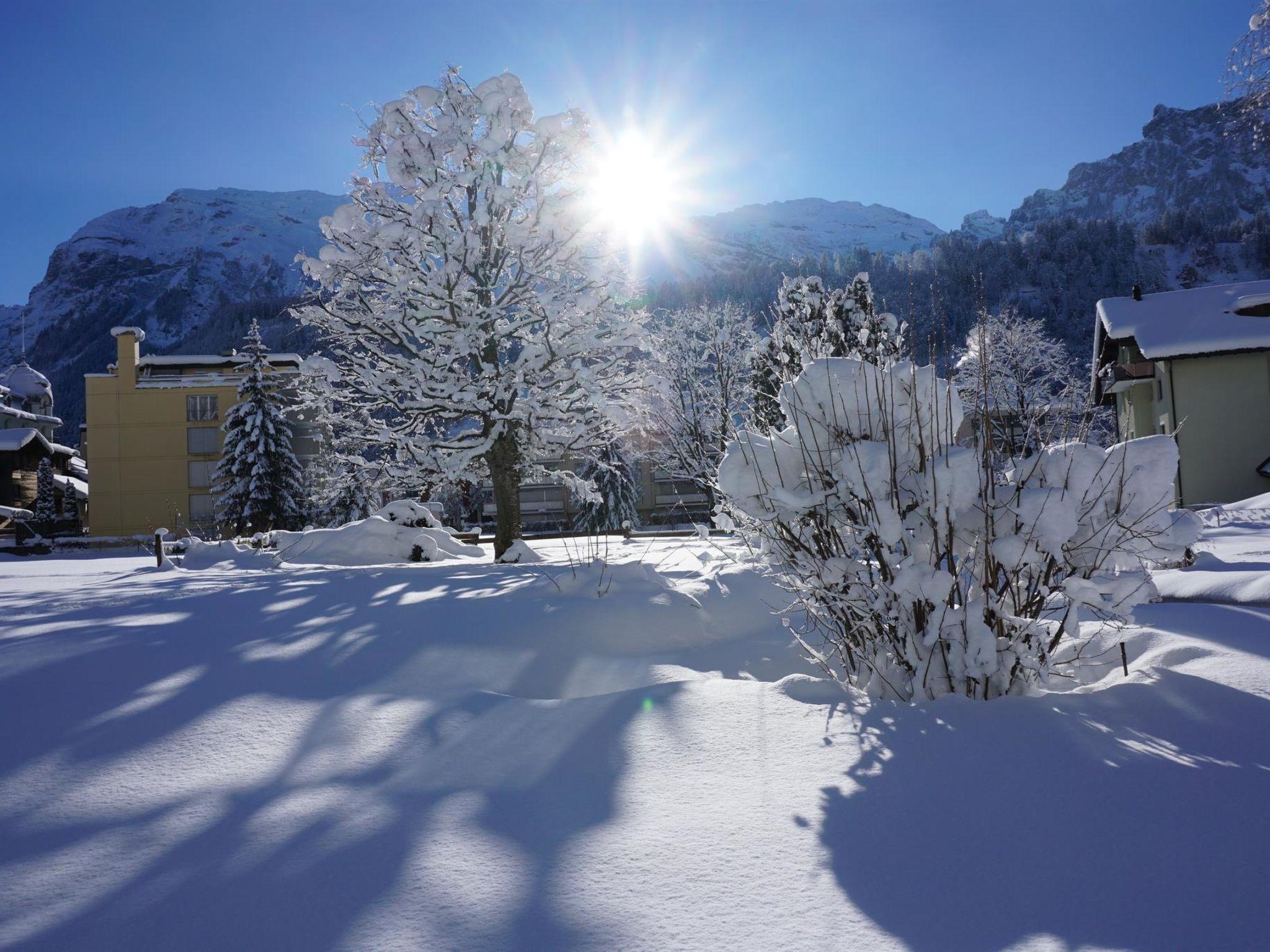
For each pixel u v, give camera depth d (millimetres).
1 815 2865
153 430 56688
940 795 2854
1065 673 4332
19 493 63531
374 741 3605
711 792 2973
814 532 4484
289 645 5438
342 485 27297
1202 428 29250
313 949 2014
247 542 19938
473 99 18266
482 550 20031
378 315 18375
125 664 4934
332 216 17984
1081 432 4535
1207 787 2793
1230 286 32719
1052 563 4125
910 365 4387
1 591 10469
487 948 2010
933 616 3926
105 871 2443
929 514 4066
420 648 5281
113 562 24297
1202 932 1985
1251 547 10438
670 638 5770
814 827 2652
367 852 2535
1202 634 4762
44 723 3838
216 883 2359
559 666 5102
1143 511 4090
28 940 2074
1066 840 2498
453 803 2922
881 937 2027
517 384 18062
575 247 18469
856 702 3965
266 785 3121
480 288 18641
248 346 45375
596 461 20500
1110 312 33406
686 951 1982
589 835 2637
